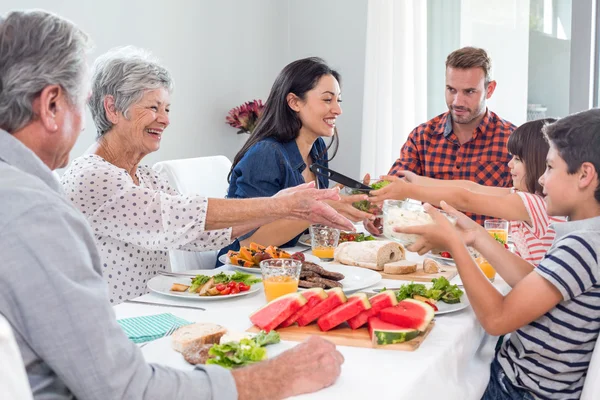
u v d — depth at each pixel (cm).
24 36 100
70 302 89
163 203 181
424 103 397
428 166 332
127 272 192
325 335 135
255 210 180
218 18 405
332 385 112
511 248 223
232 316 153
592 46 364
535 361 149
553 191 152
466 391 137
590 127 146
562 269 138
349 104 443
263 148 255
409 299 146
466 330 145
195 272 190
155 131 197
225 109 417
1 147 99
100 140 197
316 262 204
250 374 105
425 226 150
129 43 346
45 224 90
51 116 103
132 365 95
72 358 90
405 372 118
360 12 435
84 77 107
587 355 146
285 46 464
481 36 390
